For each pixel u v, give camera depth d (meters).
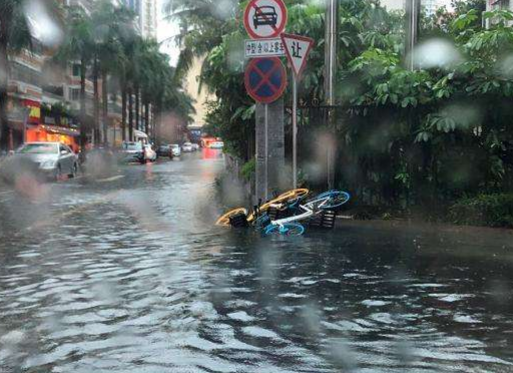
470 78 10.23
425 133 9.96
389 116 10.51
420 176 10.40
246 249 7.96
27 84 48.88
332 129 10.72
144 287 6.02
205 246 8.23
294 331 4.68
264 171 10.31
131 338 4.54
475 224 9.73
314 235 9.02
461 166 10.22
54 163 22.80
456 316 5.04
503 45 10.04
